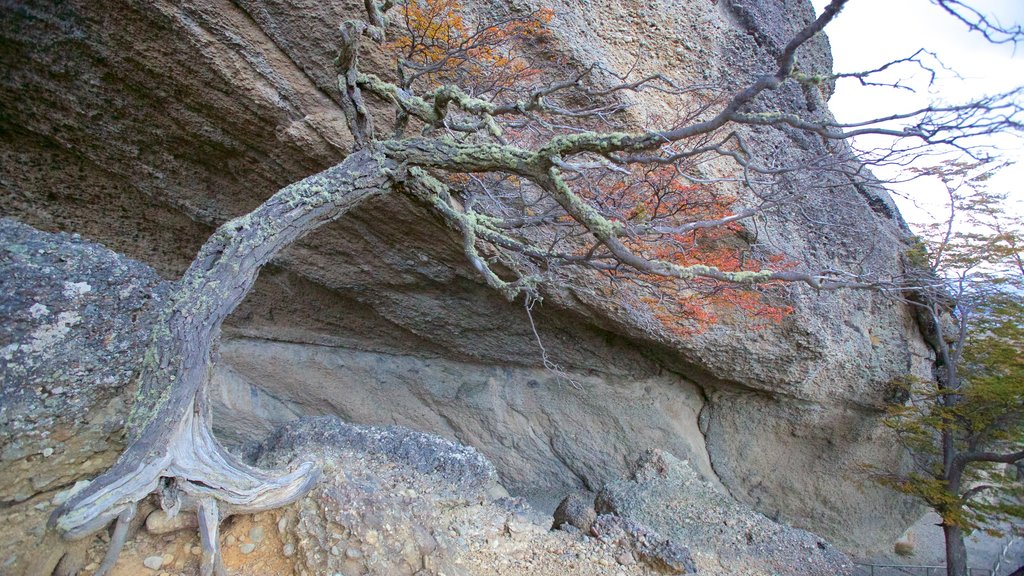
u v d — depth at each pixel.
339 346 8.98
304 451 4.71
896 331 8.02
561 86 3.76
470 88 4.95
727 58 6.10
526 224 4.70
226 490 3.25
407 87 4.31
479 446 9.23
